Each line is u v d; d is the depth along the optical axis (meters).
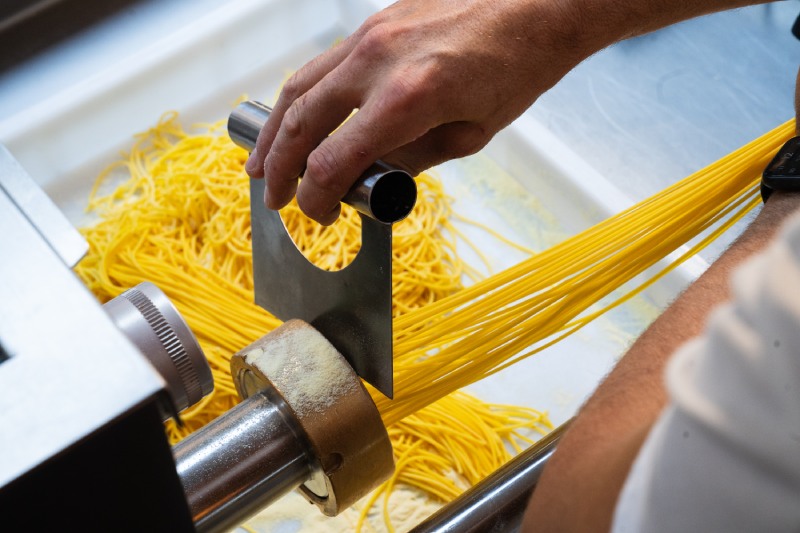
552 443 0.78
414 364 0.90
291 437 0.74
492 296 0.91
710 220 0.94
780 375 0.36
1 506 0.44
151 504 0.52
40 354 0.47
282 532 1.27
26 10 1.69
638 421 0.48
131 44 1.71
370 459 0.75
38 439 0.45
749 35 1.77
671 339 0.52
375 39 0.75
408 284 1.55
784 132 0.93
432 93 0.74
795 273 0.36
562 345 1.49
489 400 1.44
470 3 0.78
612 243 0.92
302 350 0.75
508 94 0.80
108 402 0.46
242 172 1.64
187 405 0.72
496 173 1.70
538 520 0.51
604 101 1.72
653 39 1.78
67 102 1.63
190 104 1.77
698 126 1.67
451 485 1.33
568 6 0.80
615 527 0.43
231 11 1.73
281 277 0.84
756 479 0.37
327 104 0.75
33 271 0.50
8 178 0.55
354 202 0.71
